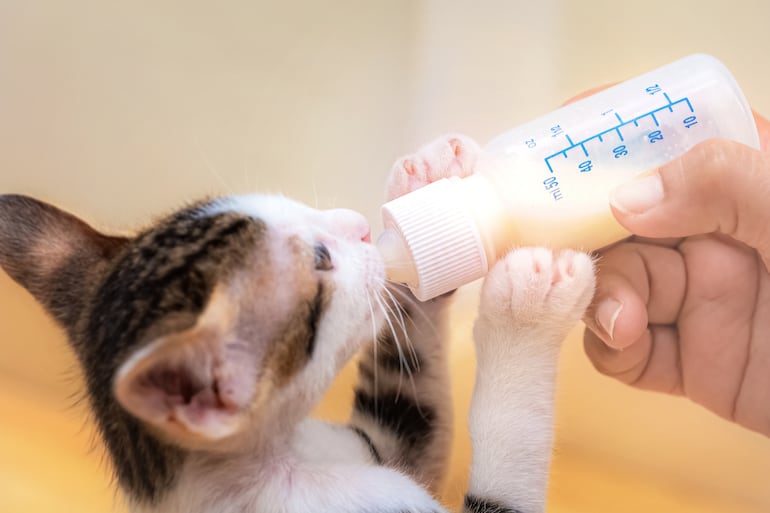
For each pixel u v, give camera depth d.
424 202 1.08
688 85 1.17
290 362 1.05
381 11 1.63
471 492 1.17
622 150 1.15
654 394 1.80
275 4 1.63
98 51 1.68
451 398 1.42
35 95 1.72
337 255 1.12
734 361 1.41
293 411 1.10
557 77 1.63
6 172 1.77
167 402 0.88
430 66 1.66
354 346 1.15
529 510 1.15
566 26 1.60
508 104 1.66
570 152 1.14
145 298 0.96
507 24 1.62
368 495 1.09
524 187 1.12
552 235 1.13
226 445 1.05
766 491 1.78
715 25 1.55
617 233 1.16
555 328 1.15
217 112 1.70
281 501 1.07
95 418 1.10
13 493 1.76
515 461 1.16
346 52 1.66
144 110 1.71
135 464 1.05
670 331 1.47
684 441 1.82
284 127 1.71
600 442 1.86
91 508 1.74
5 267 1.21
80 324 1.11
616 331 1.26
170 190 1.75
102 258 1.19
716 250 1.35
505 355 1.17
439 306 1.38
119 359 0.94
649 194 1.07
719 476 1.81
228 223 1.08
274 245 1.06
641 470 1.84
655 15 1.57
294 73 1.67
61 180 1.77
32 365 1.91
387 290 1.17
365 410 1.39
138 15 1.65
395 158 1.71
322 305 1.09
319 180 1.73
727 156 1.04
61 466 1.81
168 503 1.05
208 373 0.93
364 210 1.74
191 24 1.65
